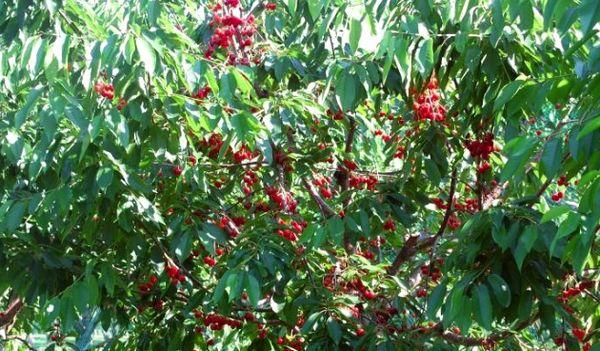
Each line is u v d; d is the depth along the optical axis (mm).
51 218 4137
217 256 4992
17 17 4102
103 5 5270
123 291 4766
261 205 5211
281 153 4941
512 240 3305
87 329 6891
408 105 4551
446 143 4668
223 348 6141
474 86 4203
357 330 4207
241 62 4734
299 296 4332
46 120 3482
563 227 2469
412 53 3953
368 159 6453
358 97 4094
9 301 6266
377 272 4621
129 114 3824
